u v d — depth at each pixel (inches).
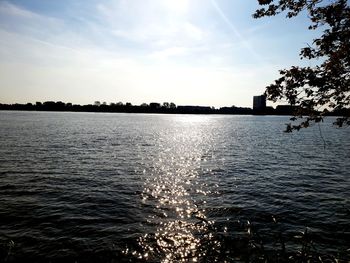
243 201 826.8
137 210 744.3
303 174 1181.1
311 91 255.6
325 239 579.8
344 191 922.7
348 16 235.8
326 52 247.6
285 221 674.2
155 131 3821.4
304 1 258.8
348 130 4259.4
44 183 968.3
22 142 1994.3
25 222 642.8
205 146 2233.0
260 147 2150.6
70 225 633.6
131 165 1355.8
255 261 350.9
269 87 263.7
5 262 486.0
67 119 6427.2
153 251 541.0
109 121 6181.1
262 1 272.2
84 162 1369.3
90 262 498.0
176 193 909.2
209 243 569.9
